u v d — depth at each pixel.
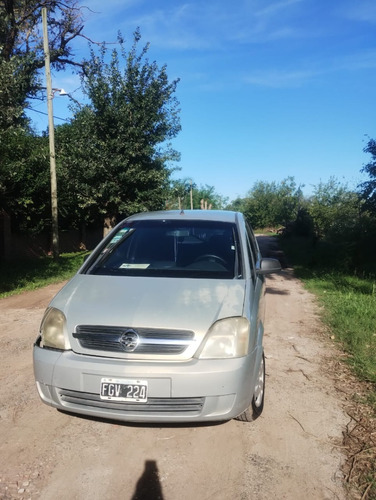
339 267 13.93
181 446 3.41
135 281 3.80
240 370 3.13
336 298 9.23
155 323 3.19
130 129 16.55
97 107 16.62
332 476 3.06
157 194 17.72
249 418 3.71
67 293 3.68
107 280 3.86
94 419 3.79
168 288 3.63
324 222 31.03
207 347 3.15
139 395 3.04
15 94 10.20
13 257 18.42
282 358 5.53
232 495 2.86
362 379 4.78
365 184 14.12
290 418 3.89
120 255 4.38
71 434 3.56
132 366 3.07
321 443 3.48
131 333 3.17
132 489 2.90
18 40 22.55
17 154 14.41
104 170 16.55
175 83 17.61
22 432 3.59
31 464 3.15
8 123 10.10
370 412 4.00
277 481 3.00
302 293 10.38
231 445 3.44
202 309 3.32
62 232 22.89
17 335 6.51
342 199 33.19
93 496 2.83
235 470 3.12
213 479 3.02
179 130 17.98
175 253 4.32
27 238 19.48
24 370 4.99
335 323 7.12
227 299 3.47
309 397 4.34
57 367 3.18
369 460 3.24
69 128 20.22
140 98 17.05
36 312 8.09
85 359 3.17
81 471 3.08
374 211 14.55
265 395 4.37
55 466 3.13
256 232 64.25
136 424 3.71
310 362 5.38
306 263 16.59
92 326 3.25
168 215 5.00
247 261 4.14
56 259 16.64
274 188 67.81
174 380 3.03
